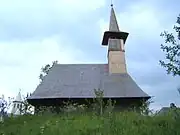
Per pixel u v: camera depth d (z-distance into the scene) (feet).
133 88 96.17
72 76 105.70
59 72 108.27
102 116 41.14
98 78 103.86
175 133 24.79
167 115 35.01
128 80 101.91
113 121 33.58
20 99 83.05
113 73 106.01
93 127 31.40
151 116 38.40
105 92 93.25
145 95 91.25
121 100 91.35
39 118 47.11
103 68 110.32
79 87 98.32
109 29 116.47
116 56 109.60
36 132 31.50
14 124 42.27
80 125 33.68
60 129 31.94
